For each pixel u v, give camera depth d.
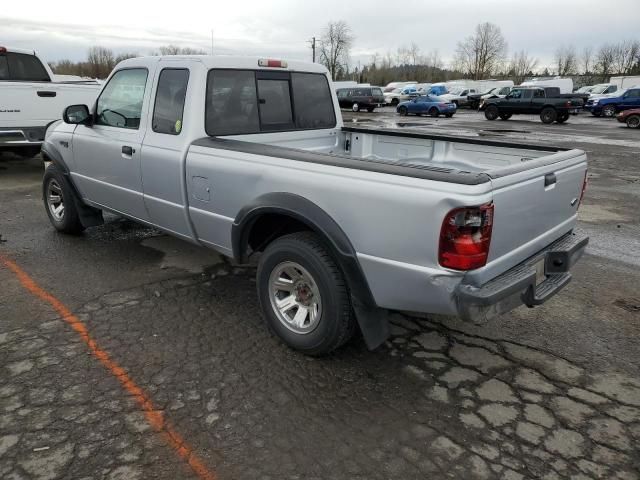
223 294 4.26
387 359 3.35
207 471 2.38
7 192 7.90
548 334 3.73
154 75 4.10
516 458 2.50
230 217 3.60
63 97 9.16
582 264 5.26
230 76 3.99
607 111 30.14
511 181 2.70
